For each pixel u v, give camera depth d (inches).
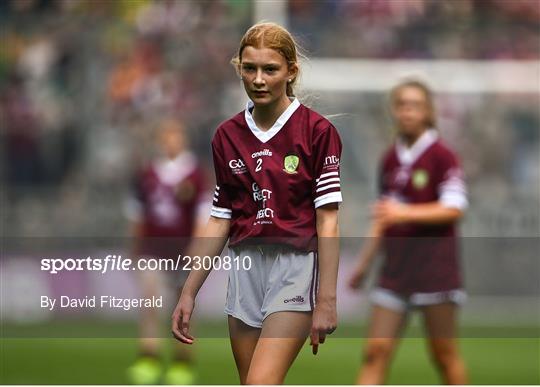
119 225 2210.9
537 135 2485.2
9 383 1204.5
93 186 2257.6
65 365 1376.7
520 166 2456.9
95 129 2427.4
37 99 2450.8
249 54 657.6
